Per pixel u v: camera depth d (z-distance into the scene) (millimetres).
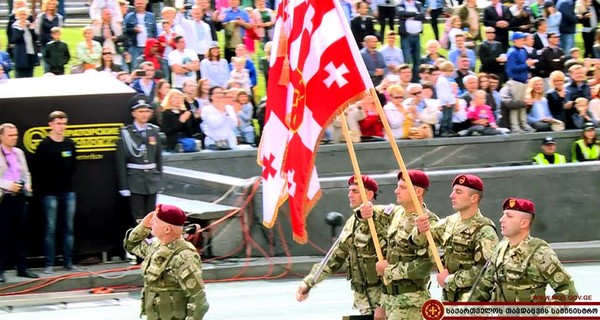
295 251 37219
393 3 52844
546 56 49781
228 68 46344
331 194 37438
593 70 49188
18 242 33594
